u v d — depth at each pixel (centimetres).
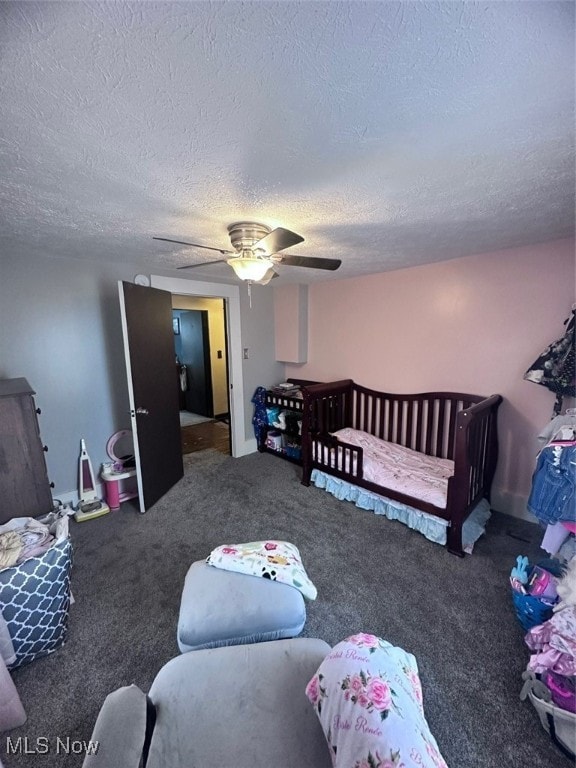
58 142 99
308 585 143
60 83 75
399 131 96
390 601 180
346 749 75
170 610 176
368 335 344
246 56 69
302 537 239
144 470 273
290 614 132
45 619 147
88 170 117
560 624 129
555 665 122
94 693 135
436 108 86
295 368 427
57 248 230
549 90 79
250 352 402
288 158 110
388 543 231
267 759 86
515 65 71
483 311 263
